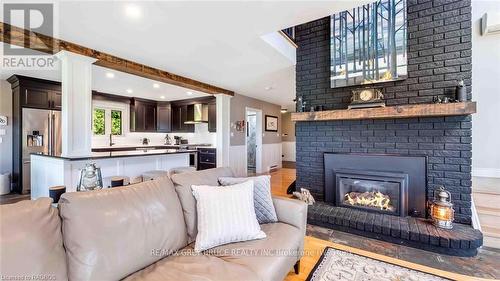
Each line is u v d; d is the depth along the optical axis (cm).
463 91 230
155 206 141
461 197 244
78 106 276
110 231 116
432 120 258
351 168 301
